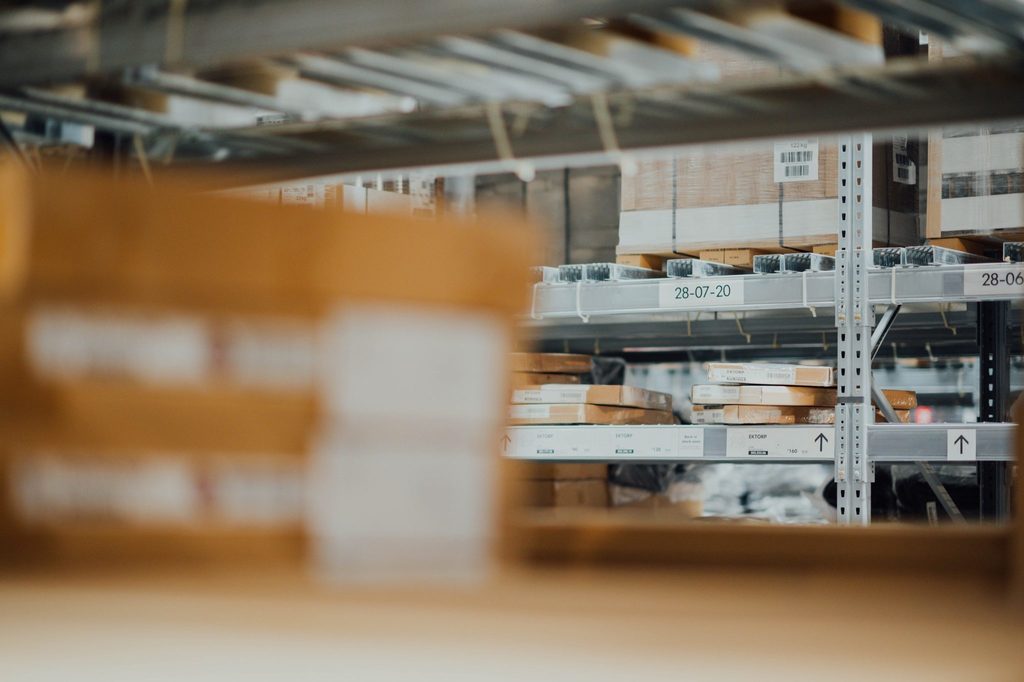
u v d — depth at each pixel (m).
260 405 0.76
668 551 0.94
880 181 4.28
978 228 4.02
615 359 5.27
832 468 4.86
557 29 1.83
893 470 4.85
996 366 4.31
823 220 4.16
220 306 0.75
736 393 4.28
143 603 0.65
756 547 0.92
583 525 0.95
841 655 0.49
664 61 1.97
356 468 0.78
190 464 0.76
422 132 2.28
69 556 0.75
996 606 0.69
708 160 4.35
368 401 0.78
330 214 0.77
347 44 1.76
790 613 0.64
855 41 1.91
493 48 1.87
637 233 4.46
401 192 4.17
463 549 0.81
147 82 2.06
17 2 1.99
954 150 4.07
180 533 0.76
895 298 3.88
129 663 0.48
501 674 0.45
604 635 0.55
